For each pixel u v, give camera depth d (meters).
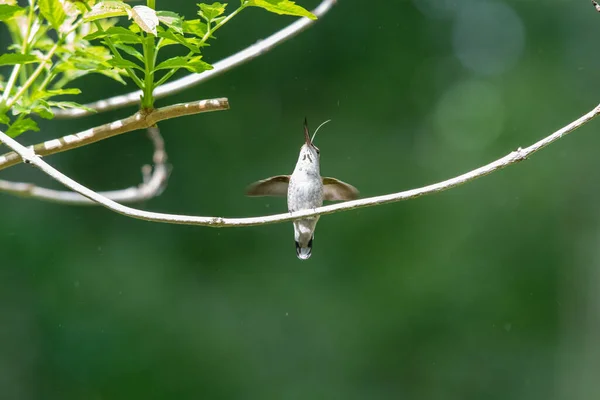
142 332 16.59
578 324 20.12
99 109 4.90
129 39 3.59
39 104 4.16
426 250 19.50
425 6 21.17
